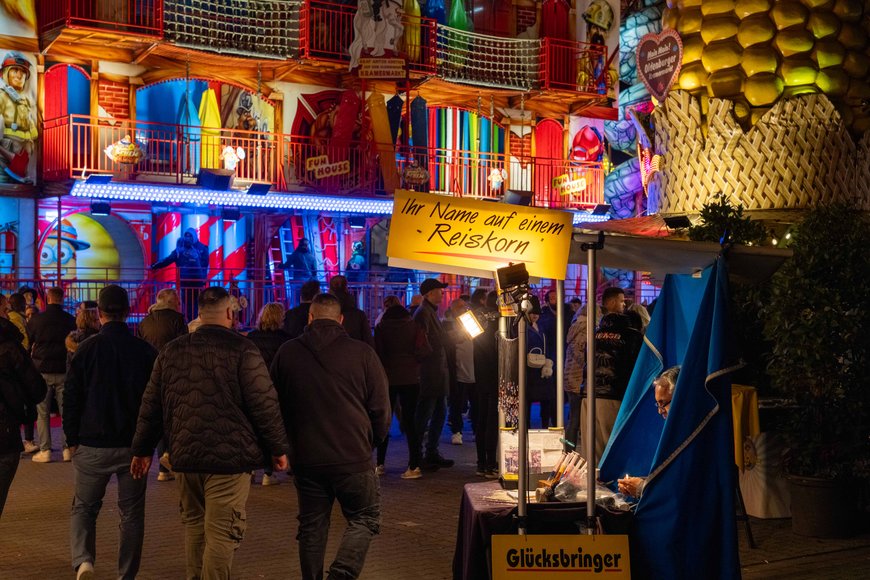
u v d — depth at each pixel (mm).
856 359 7781
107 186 17391
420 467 10984
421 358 10445
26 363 6840
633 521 5359
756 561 7043
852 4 10258
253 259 20500
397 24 20312
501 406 6004
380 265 21875
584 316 9930
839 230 7832
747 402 7543
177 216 19750
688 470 5332
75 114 18000
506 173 22500
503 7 23188
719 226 8805
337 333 5918
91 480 6184
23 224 18188
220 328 5477
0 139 17812
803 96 10109
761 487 8281
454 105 22656
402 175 20609
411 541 7770
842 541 7594
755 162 10148
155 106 19484
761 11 10211
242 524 5438
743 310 8578
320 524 5879
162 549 7523
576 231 5492
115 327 6289
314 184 20547
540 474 5781
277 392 5879
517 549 5145
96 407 6133
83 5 17922
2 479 6809
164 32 18422
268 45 19719
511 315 5445
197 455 5332
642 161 11328
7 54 17922
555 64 22719
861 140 10328
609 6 24219
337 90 21234
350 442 5805
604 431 9039
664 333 6133
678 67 10430
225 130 19297
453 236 5355
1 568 7066
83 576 6145
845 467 7703
